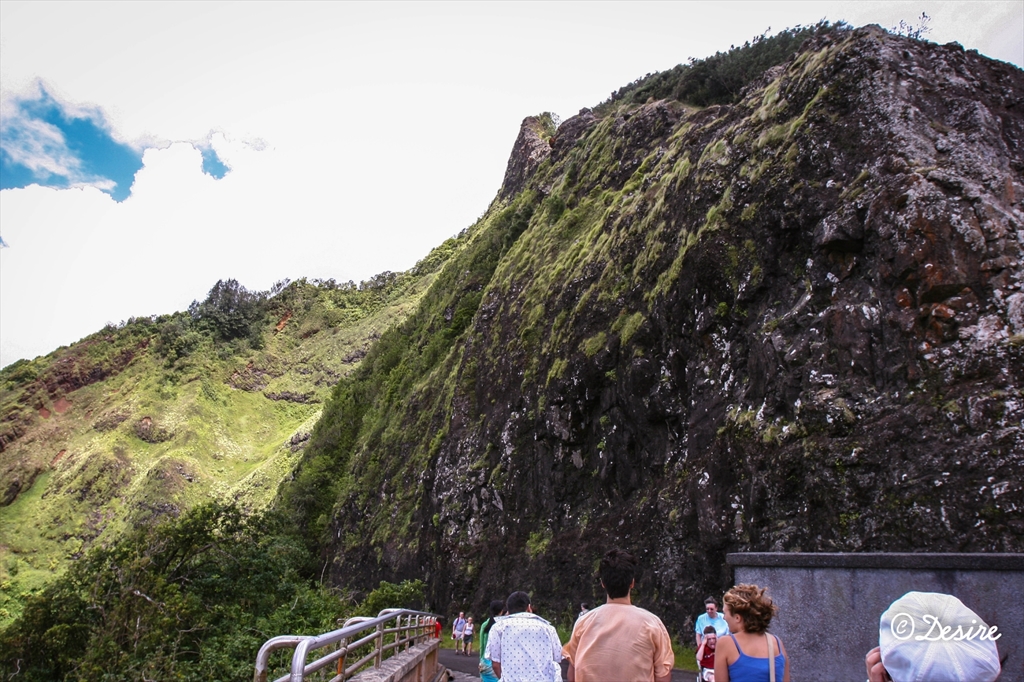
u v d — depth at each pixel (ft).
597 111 270.87
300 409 519.19
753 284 78.28
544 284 142.10
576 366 106.22
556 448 107.04
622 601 16.70
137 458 435.94
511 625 20.49
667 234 99.71
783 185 78.79
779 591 23.94
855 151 75.56
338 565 176.86
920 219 64.03
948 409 55.83
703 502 72.13
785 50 176.96
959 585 21.03
